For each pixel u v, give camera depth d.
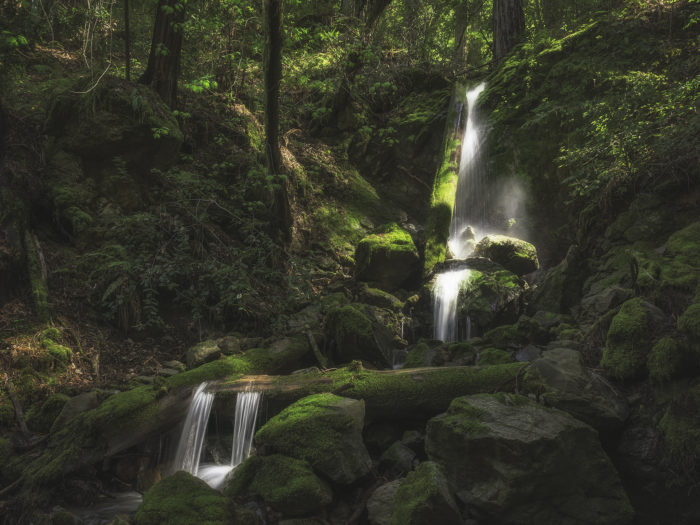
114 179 7.09
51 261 6.25
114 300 6.16
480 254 8.21
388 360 6.14
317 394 4.72
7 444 4.50
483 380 4.74
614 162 6.55
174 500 3.73
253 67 9.91
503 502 3.59
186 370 5.64
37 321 5.55
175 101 8.27
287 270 7.86
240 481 4.09
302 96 10.95
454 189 9.16
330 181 9.85
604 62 8.69
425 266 8.20
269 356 5.84
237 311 6.73
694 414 3.79
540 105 8.88
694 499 3.62
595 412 4.09
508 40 12.16
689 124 5.73
